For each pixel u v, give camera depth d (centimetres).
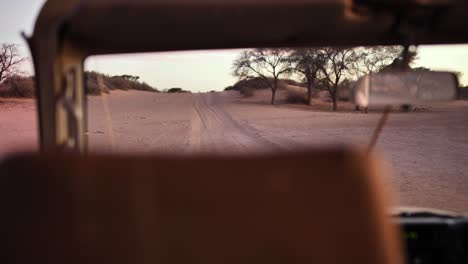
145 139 2809
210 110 6150
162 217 187
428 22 263
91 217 188
